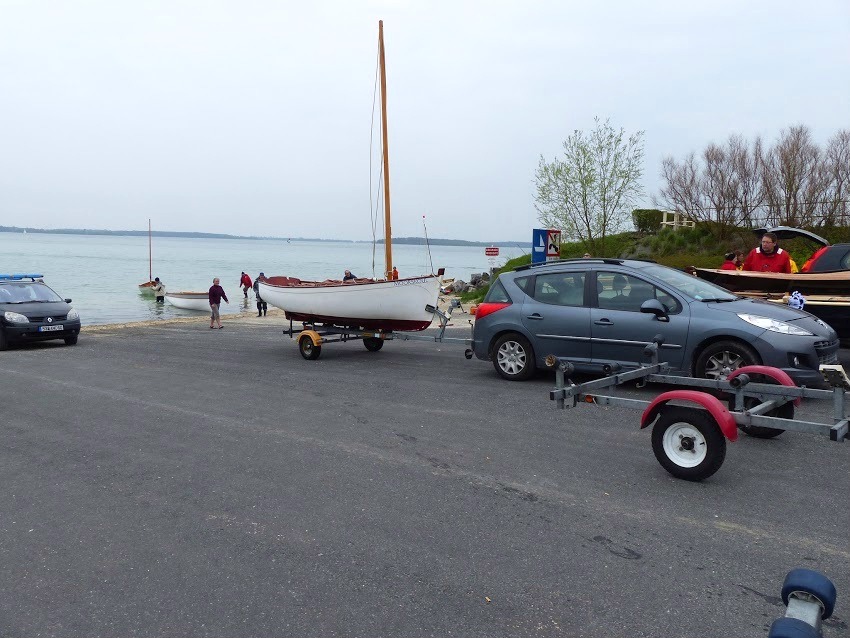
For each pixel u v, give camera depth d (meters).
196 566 4.13
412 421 7.55
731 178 25.16
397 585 3.86
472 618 3.50
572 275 9.37
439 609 3.60
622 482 5.45
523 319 9.58
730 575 3.91
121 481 5.71
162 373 11.25
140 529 4.70
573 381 9.51
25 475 5.92
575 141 27.12
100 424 7.68
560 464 5.93
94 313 33.25
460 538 4.46
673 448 5.54
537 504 5.02
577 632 3.36
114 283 55.22
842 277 9.76
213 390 9.62
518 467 5.88
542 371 10.56
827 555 4.14
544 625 3.43
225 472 5.89
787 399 5.95
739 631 3.34
